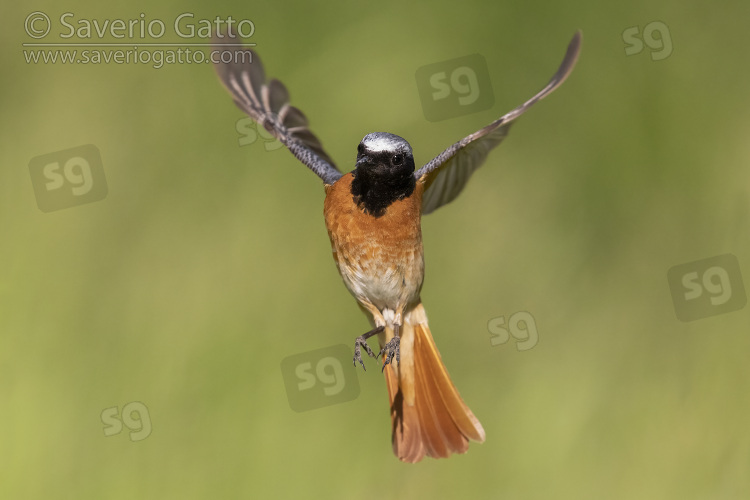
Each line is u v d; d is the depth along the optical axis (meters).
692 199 13.03
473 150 9.23
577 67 13.57
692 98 13.34
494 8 13.61
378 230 8.75
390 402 9.20
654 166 13.22
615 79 13.52
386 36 13.44
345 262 8.91
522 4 13.63
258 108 9.97
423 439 9.13
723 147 13.12
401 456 9.12
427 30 13.44
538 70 13.50
